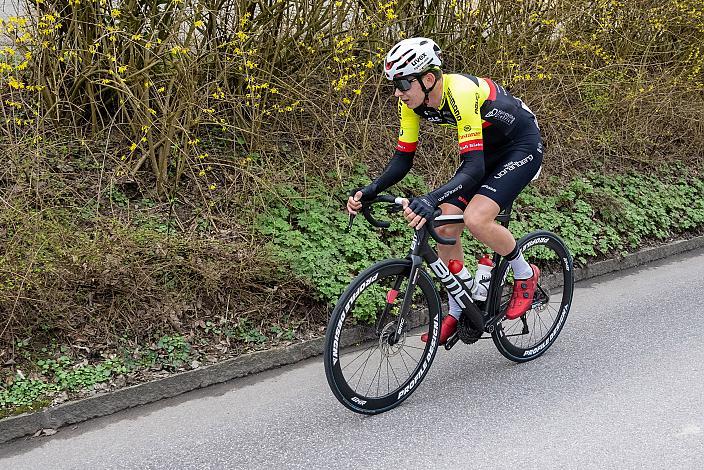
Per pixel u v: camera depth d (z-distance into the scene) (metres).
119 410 3.55
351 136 5.92
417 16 6.16
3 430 3.25
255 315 4.27
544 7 6.88
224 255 4.47
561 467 2.97
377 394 3.54
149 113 4.94
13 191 4.30
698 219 6.80
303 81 5.38
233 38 5.20
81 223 4.50
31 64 4.67
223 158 5.27
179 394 3.73
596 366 3.98
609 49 7.88
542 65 6.70
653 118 7.69
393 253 5.05
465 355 4.16
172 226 4.68
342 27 5.59
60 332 3.79
